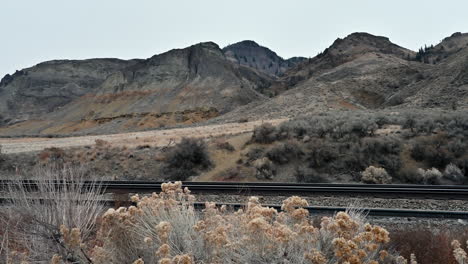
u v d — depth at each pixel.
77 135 60.38
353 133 22.28
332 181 18.28
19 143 40.22
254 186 11.52
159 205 3.49
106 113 141.62
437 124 22.23
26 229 3.86
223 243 2.71
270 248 2.68
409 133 21.69
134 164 22.72
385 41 180.12
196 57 161.38
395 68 89.25
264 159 20.45
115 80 164.62
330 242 2.79
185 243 3.09
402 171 18.36
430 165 18.66
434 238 5.06
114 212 3.16
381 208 8.77
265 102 76.81
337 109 62.22
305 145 21.61
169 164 22.03
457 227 6.94
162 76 157.25
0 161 23.97
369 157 19.48
